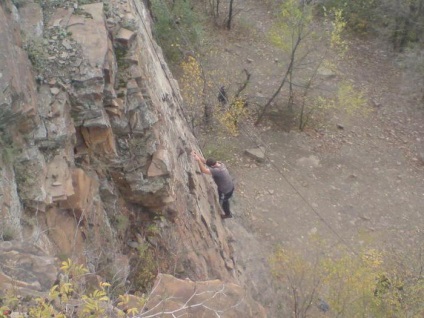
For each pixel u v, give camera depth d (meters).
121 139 8.38
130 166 8.49
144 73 8.97
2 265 4.85
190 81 18.17
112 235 8.26
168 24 19.64
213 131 18.73
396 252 16.39
